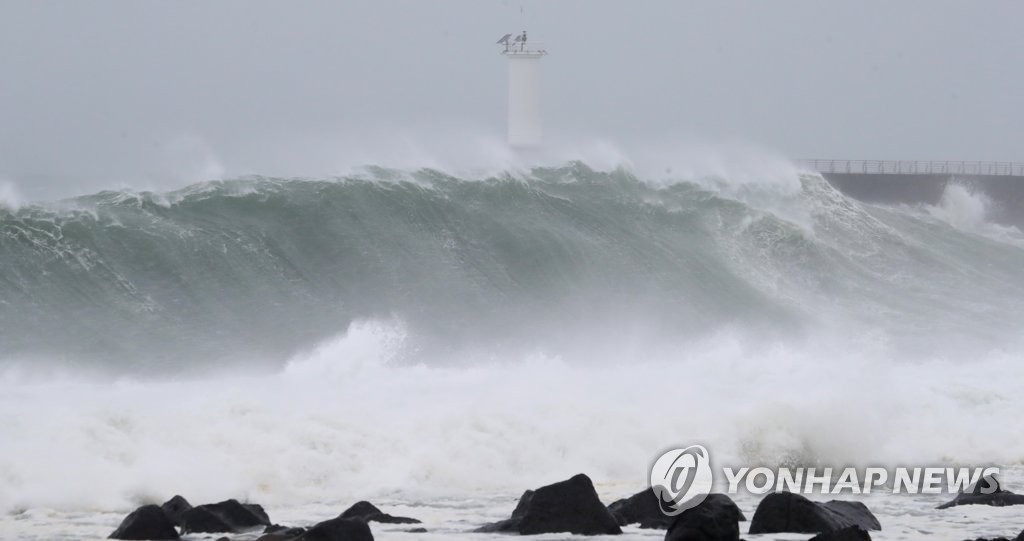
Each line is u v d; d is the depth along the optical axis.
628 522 51.03
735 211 144.12
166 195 117.19
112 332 102.44
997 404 84.81
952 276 157.50
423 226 126.50
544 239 129.75
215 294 111.00
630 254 133.88
